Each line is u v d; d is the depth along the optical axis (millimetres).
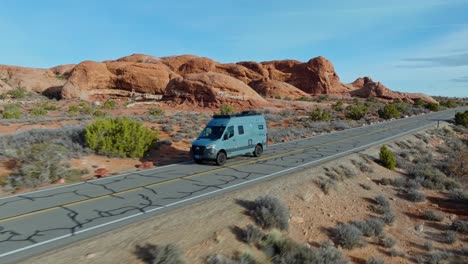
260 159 18375
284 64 100625
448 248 10320
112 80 70312
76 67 68188
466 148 29703
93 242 7410
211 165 16641
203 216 9320
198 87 55062
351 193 13883
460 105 94750
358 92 88938
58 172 13758
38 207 9922
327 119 42844
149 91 70250
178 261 6809
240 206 10336
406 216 12609
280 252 8211
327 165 16594
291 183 13188
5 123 29188
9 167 14367
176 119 35500
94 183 12984
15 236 7703
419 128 36531
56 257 6672
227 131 17062
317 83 93438
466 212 13180
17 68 88000
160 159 18594
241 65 95812
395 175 17953
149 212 9492
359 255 9336
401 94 84875
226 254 7668
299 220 10477
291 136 28922
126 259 6812
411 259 9438
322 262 8055
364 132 33250
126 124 18719
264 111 48906
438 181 16828
